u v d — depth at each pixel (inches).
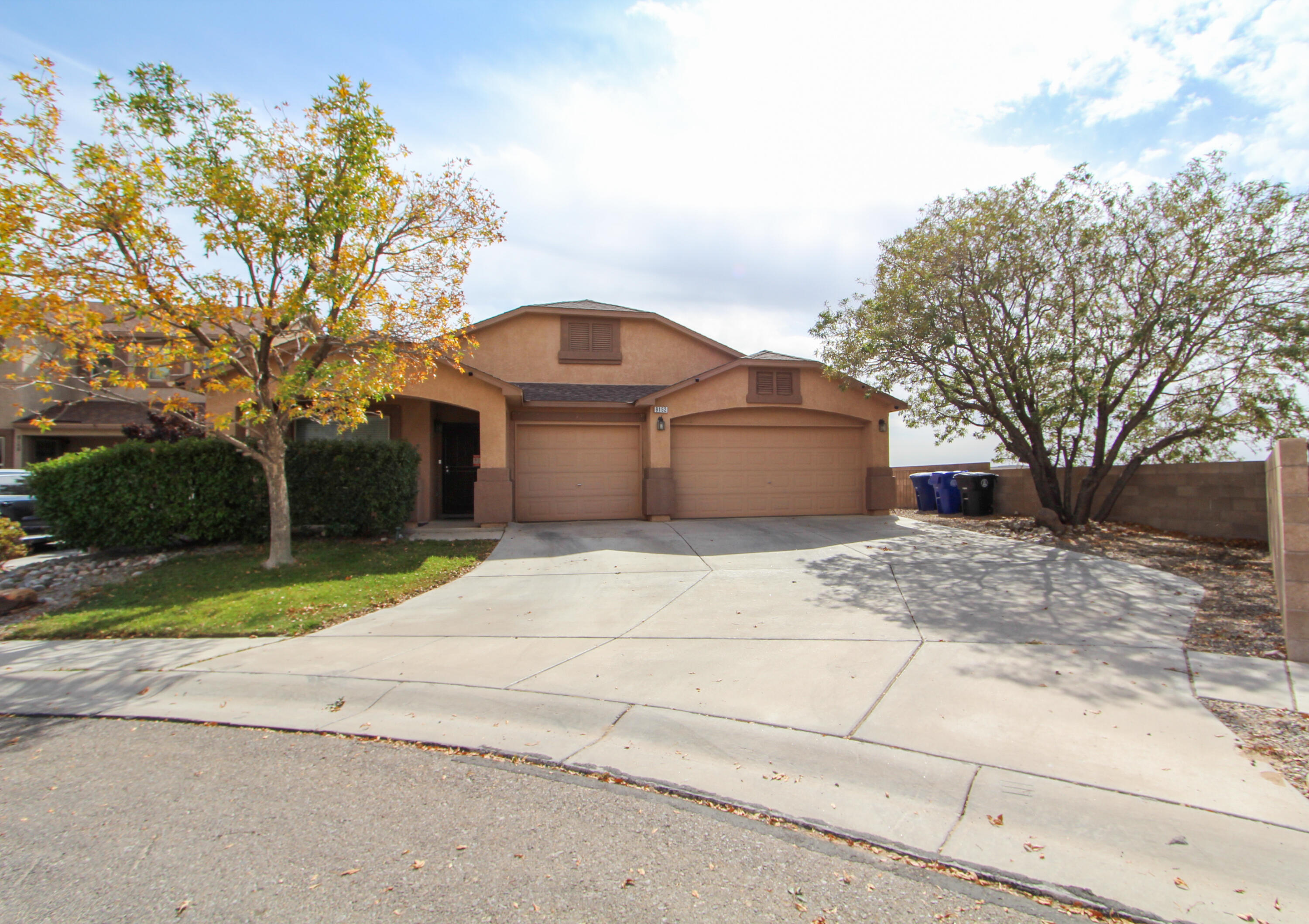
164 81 320.8
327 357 399.9
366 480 438.9
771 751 159.0
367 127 343.0
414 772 154.3
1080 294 464.8
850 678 200.2
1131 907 105.1
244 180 327.9
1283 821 124.2
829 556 394.6
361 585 330.6
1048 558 383.6
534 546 433.4
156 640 258.7
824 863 117.8
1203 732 160.4
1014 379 483.2
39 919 101.7
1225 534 442.9
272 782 149.6
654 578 346.0
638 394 604.7
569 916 102.5
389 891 108.8
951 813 132.3
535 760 159.3
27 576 377.7
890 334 491.2
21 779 152.3
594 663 221.9
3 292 293.4
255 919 101.6
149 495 414.6
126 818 133.4
